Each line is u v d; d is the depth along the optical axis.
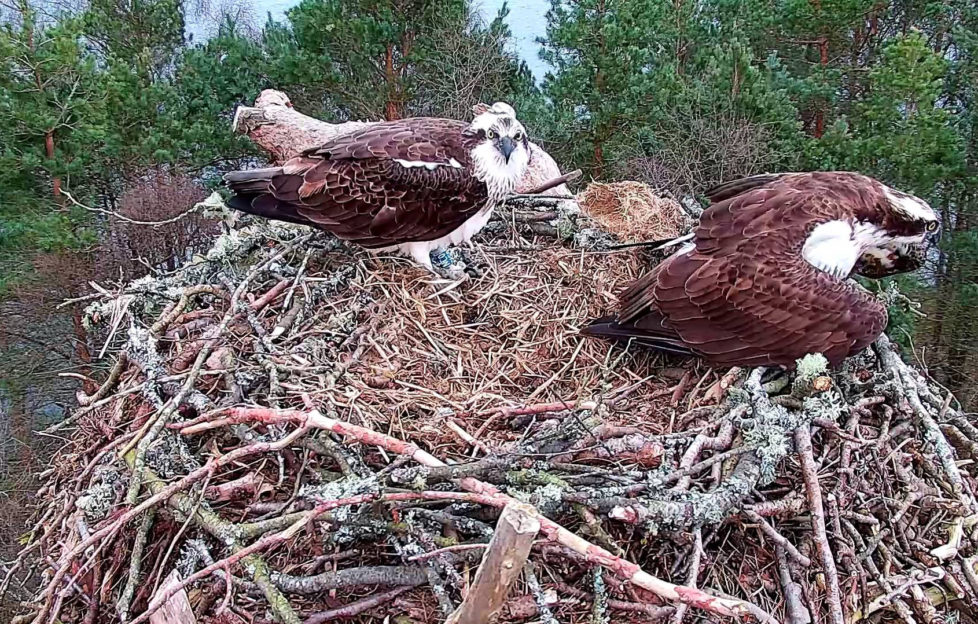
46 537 0.81
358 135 1.02
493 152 1.01
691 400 0.90
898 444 0.84
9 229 2.51
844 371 0.89
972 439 0.91
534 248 1.14
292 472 0.76
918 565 0.76
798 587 0.71
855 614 0.71
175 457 0.74
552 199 1.23
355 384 0.85
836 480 0.77
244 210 1.00
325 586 0.66
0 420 2.69
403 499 0.62
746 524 0.73
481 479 0.69
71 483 0.84
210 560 0.68
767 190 0.93
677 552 0.71
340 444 0.73
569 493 0.66
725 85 2.68
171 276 1.03
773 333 0.86
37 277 2.61
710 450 0.77
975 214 2.68
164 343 0.94
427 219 0.99
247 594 0.69
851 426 0.81
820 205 0.89
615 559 0.48
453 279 1.04
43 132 2.59
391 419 0.81
